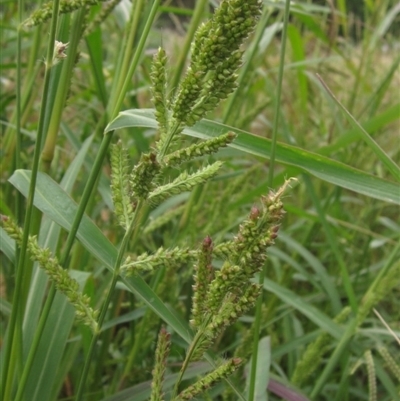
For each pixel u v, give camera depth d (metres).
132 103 0.87
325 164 0.49
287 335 0.81
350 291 0.64
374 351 0.86
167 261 0.42
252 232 0.37
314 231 0.92
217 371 0.39
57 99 0.52
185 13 0.91
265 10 0.73
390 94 1.33
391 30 1.32
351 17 1.25
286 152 0.49
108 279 0.65
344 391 0.70
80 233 0.47
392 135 1.42
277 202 0.37
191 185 0.40
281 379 0.57
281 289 0.65
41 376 0.51
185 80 0.38
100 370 0.63
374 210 1.13
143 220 0.62
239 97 0.80
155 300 0.47
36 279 0.54
